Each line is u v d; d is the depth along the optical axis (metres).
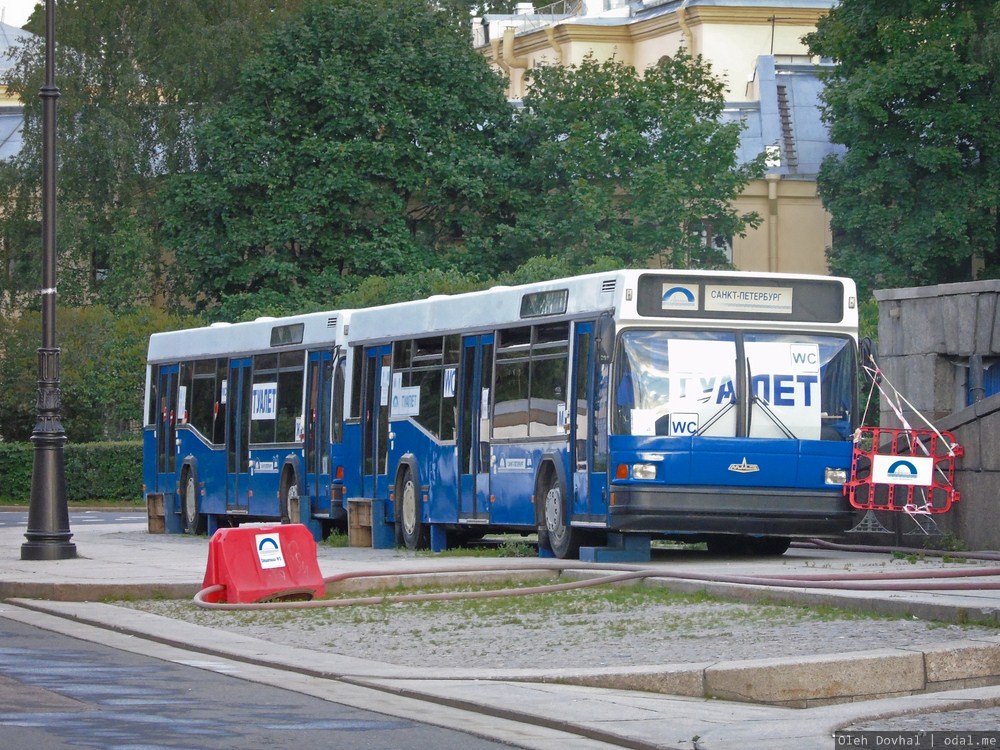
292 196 89.25
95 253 99.06
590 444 34.25
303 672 21.53
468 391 40.19
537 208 89.38
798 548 39.22
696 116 90.50
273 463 50.09
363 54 90.88
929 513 35.00
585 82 90.88
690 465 33.28
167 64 98.00
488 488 38.91
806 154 91.19
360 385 45.81
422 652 23.20
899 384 44.38
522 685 19.66
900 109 81.25
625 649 22.12
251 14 101.38
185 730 16.88
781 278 34.31
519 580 31.30
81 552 40.69
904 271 81.81
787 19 103.56
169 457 56.97
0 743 15.79
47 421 38.59
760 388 33.88
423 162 89.69
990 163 81.00
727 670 18.52
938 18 80.44
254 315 83.50
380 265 88.19
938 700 17.53
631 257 84.25
